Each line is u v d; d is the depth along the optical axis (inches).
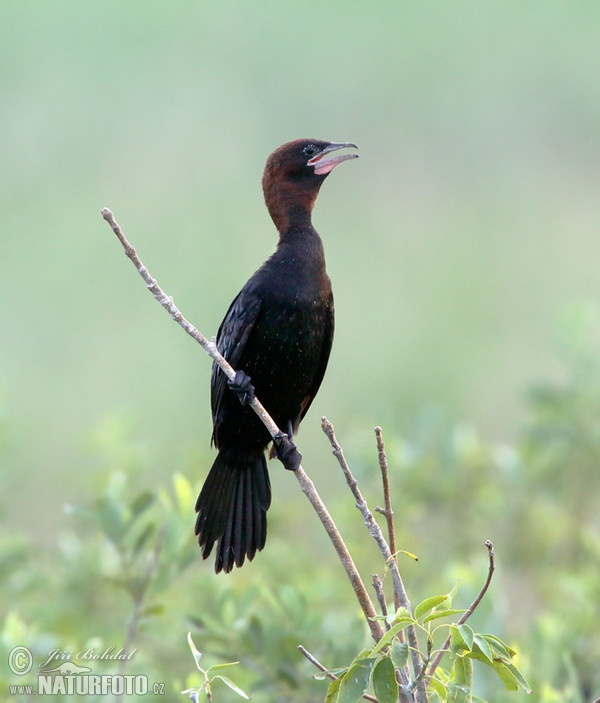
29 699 291.0
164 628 347.9
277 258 318.3
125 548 311.3
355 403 642.2
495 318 703.7
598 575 384.8
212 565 407.2
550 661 316.2
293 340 313.4
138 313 701.3
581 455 431.5
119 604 366.3
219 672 309.7
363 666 205.0
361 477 413.4
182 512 314.7
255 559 395.2
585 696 321.1
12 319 692.7
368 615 225.8
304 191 335.9
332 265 749.9
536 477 428.1
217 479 315.9
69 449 577.0
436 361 668.7
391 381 652.1
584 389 437.1
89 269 732.0
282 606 322.0
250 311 310.5
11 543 374.9
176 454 541.6
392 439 415.8
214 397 318.0
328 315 321.7
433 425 427.5
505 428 627.2
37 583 370.3
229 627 305.7
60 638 340.5
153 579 307.7
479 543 428.5
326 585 374.0
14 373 647.8
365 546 406.6
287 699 299.7
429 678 208.8
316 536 414.3
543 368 657.6
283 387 318.3
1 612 376.5
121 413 434.6
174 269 731.4
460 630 202.5
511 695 267.6
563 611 362.9
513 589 442.0
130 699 310.5
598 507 454.9
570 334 444.5
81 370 653.3
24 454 563.5
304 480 231.8
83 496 430.6
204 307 709.3
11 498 502.6
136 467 420.2
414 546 410.6
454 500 422.9
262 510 316.5
